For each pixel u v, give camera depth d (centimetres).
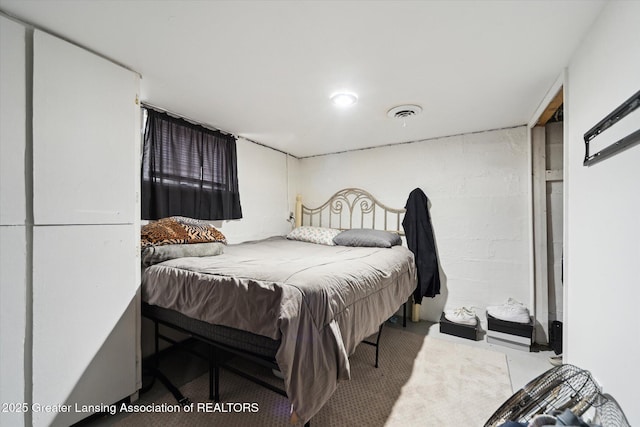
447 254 297
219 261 171
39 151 128
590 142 129
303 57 155
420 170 312
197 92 199
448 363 212
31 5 115
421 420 151
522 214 264
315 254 224
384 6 116
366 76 175
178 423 148
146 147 214
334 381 119
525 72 168
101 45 144
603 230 117
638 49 95
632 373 96
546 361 216
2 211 118
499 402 166
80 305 141
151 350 217
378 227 337
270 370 202
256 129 280
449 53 150
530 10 118
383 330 278
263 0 113
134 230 166
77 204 141
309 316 115
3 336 117
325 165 380
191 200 249
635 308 96
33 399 125
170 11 119
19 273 122
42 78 129
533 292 252
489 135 278
